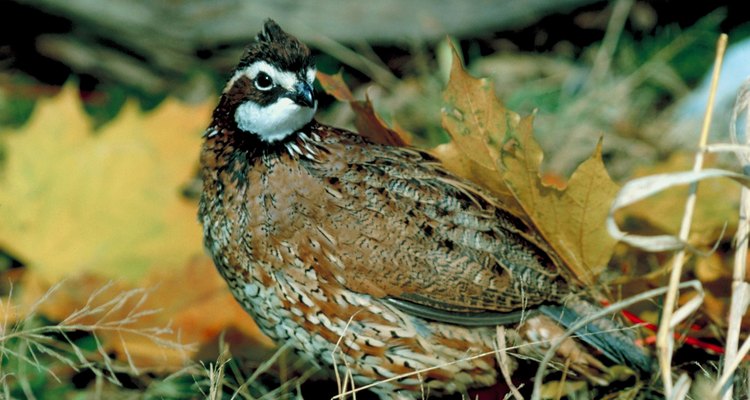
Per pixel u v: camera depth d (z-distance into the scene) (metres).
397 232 6.67
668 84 11.56
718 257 7.41
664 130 10.92
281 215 6.68
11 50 11.98
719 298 7.34
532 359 6.83
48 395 7.38
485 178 7.12
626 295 7.50
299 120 6.82
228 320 7.97
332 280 6.65
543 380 7.18
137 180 8.88
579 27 12.59
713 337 7.33
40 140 8.88
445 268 6.68
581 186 6.72
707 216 8.55
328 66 12.23
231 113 7.05
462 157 7.12
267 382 7.81
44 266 8.49
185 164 8.98
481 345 6.84
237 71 7.09
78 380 7.62
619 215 8.70
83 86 12.09
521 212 7.12
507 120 6.76
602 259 7.00
